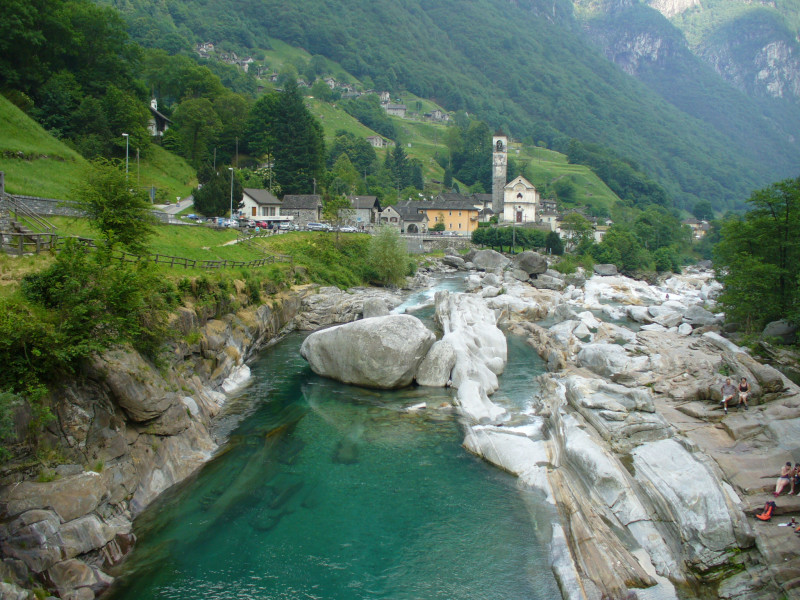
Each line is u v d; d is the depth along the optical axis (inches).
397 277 3043.8
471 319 1803.6
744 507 773.3
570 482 883.4
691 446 907.4
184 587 693.9
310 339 1546.5
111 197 1254.9
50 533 667.4
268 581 707.4
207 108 4731.8
